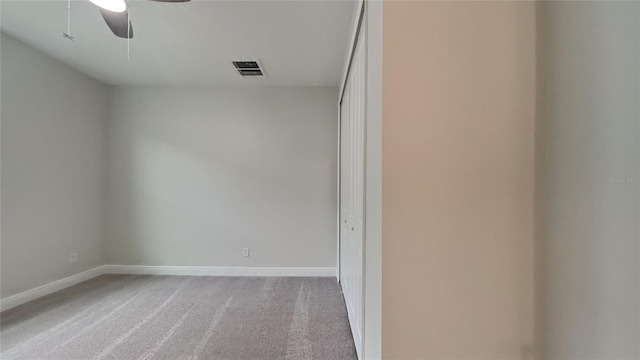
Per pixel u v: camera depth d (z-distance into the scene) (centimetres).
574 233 82
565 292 85
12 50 275
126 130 387
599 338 76
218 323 239
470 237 93
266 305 277
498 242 93
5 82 271
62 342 209
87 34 265
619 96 70
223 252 383
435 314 93
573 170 82
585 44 78
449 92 94
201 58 305
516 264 93
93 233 368
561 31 85
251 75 350
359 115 180
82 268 353
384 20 94
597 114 75
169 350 198
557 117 87
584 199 79
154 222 384
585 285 79
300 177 383
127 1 209
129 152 386
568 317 84
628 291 70
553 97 88
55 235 320
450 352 93
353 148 219
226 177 385
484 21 94
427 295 93
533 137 93
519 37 94
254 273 380
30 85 293
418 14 94
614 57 71
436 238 93
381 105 94
